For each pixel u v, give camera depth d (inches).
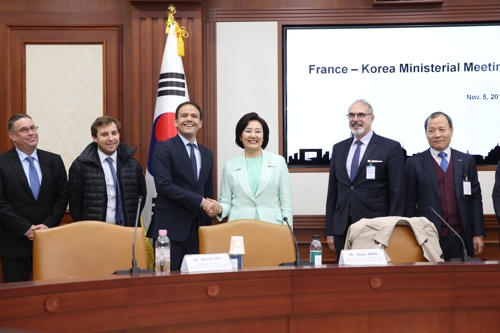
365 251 105.0
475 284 99.5
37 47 207.3
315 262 112.2
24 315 76.4
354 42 207.3
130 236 115.4
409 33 206.5
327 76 207.9
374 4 203.5
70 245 111.0
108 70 207.6
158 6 202.1
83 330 81.7
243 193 152.6
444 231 160.1
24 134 151.9
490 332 99.7
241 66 207.9
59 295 79.9
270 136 207.2
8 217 147.9
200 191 149.3
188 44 202.1
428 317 99.0
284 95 207.9
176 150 147.6
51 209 157.3
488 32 205.3
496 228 201.6
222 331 92.7
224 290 92.0
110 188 155.6
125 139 206.5
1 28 205.3
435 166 164.4
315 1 207.2
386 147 158.9
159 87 190.1
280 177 155.9
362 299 96.8
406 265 98.9
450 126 164.1
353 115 160.9
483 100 205.6
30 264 156.6
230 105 207.5
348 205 159.9
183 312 89.5
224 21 207.6
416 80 206.5
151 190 184.1
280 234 125.9
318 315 96.6
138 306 86.5
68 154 207.8
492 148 204.8
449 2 204.5
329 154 207.3
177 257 144.6
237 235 123.2
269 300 94.1
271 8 207.6
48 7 206.5
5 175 151.3
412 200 164.9
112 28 207.5
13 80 205.9
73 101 207.9
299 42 208.1
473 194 163.2
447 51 205.9
